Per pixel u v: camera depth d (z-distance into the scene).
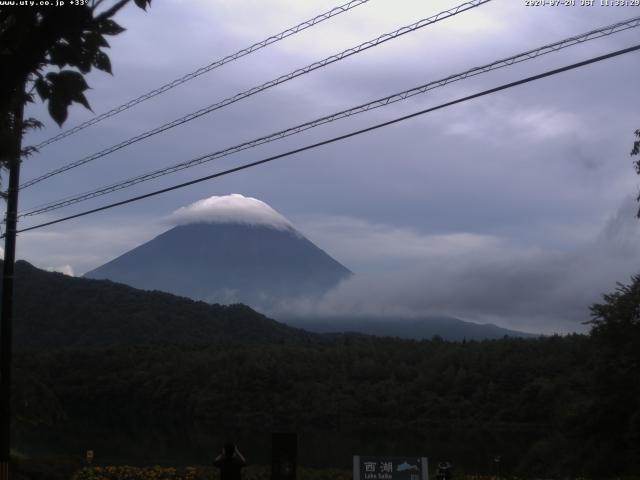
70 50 4.70
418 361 85.75
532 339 79.88
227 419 77.31
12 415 24.62
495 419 69.62
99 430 62.91
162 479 17.77
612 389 33.53
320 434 66.94
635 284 34.00
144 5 4.84
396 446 56.84
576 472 33.03
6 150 6.50
